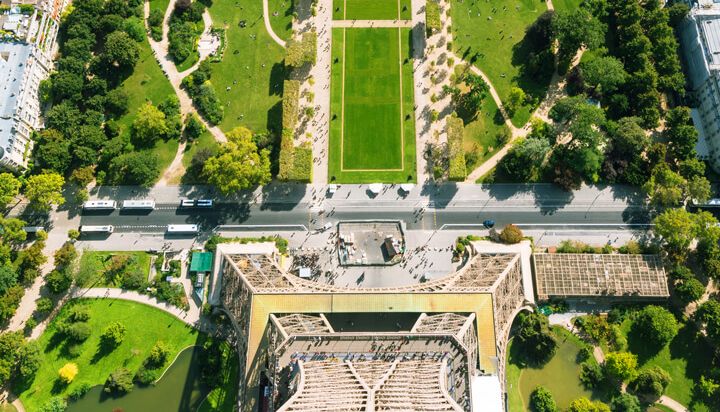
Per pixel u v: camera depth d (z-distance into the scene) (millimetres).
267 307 188125
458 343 169500
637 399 198750
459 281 198750
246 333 191625
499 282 193875
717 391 199250
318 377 159375
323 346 174000
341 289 195500
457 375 167375
